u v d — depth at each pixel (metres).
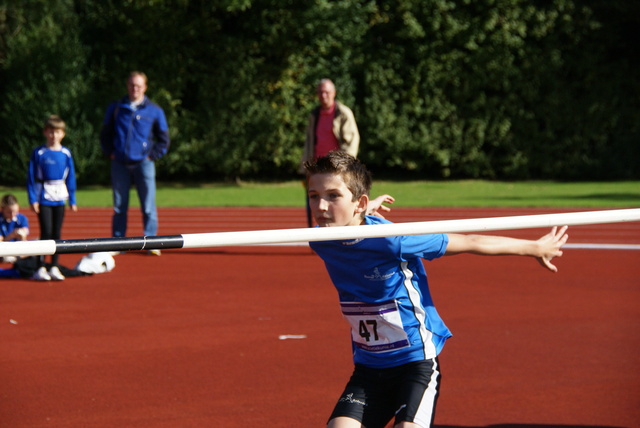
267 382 8.47
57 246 3.96
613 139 42.12
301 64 39.25
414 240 5.02
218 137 38.69
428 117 40.53
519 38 40.44
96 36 38.53
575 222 4.95
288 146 39.38
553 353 9.55
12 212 14.95
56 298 12.84
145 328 10.84
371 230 4.43
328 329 10.74
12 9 37.84
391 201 5.90
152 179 17.23
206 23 37.91
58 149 14.98
